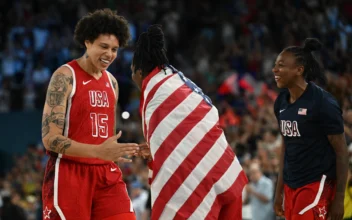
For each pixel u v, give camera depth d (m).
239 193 7.24
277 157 14.11
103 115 7.72
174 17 28.58
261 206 13.44
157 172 7.02
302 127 7.89
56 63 26.94
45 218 7.51
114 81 8.04
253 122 18.02
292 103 8.05
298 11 24.19
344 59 19.27
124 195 7.77
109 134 7.77
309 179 7.90
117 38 7.61
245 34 26.12
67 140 7.24
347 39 20.80
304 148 7.92
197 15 29.11
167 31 27.98
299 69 7.99
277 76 8.10
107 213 7.62
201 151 7.07
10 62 26.97
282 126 8.15
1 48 28.66
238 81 22.80
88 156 7.12
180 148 7.02
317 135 7.86
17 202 17.83
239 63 24.59
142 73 7.45
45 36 28.30
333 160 7.89
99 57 7.53
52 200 7.45
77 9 29.39
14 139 24.81
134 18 28.58
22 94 26.03
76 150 7.16
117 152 7.02
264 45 24.98
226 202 7.18
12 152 24.80
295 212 8.01
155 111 7.12
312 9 23.69
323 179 7.84
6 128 24.92
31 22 29.14
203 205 7.00
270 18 25.52
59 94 7.45
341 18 22.61
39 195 17.56
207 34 27.73
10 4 29.80
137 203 14.96
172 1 29.47
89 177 7.57
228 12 28.33
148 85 7.28
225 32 27.09
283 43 23.83
